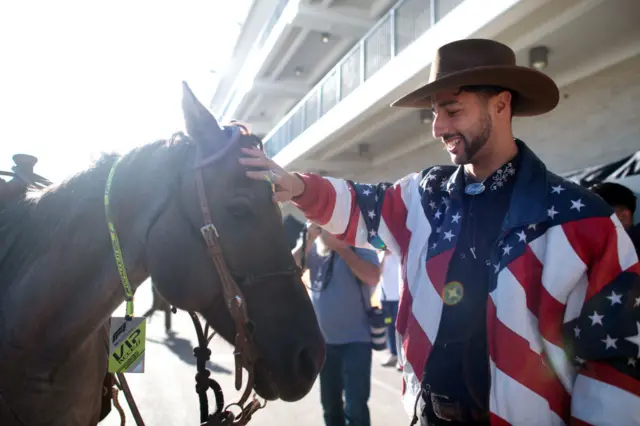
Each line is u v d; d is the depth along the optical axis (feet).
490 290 4.27
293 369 4.49
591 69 21.17
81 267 5.04
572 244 4.07
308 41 55.62
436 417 4.54
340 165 44.91
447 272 4.61
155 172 4.95
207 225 4.60
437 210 4.99
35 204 5.58
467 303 4.44
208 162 4.69
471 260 4.53
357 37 51.96
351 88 35.96
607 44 20.01
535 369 4.02
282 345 4.55
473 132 4.58
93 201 5.10
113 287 5.06
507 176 4.65
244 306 4.56
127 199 4.96
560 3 17.58
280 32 52.42
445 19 22.26
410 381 4.71
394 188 5.51
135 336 5.78
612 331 3.79
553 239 4.12
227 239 4.61
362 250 9.78
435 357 4.54
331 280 9.91
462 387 4.41
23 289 5.10
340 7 47.83
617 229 4.07
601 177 16.61
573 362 4.15
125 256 4.92
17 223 5.64
